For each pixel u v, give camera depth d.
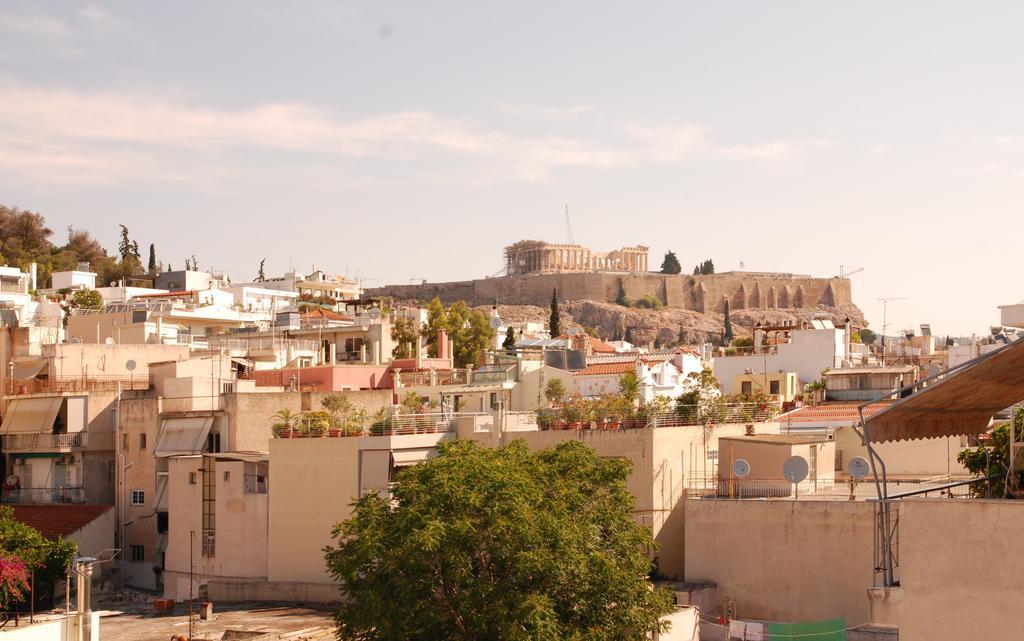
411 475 43.94
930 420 26.19
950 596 22.61
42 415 77.69
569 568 40.41
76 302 132.38
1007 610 22.14
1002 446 40.25
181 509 66.75
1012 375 24.30
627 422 57.16
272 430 66.44
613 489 48.09
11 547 60.03
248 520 63.72
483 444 60.66
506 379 86.44
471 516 41.38
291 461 62.00
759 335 113.38
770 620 49.28
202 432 70.50
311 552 61.00
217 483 65.06
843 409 69.56
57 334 92.00
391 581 40.81
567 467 48.12
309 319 119.81
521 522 40.28
